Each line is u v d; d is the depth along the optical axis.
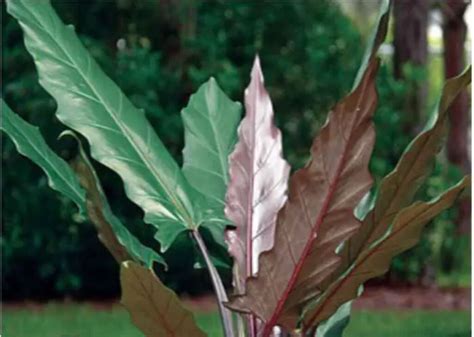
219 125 2.20
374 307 8.38
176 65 8.74
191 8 8.85
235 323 1.85
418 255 9.34
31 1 1.95
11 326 7.18
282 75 8.93
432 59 15.24
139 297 1.58
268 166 1.85
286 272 1.57
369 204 1.91
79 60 1.96
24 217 8.27
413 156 1.68
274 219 1.81
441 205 1.56
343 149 1.50
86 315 7.72
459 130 11.63
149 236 8.25
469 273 10.10
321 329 1.84
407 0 10.25
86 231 8.34
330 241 1.55
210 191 2.09
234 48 8.91
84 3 8.73
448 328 7.30
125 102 1.98
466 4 11.35
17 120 1.88
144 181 1.91
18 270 8.41
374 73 1.45
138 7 8.78
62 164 1.88
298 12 8.93
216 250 2.20
